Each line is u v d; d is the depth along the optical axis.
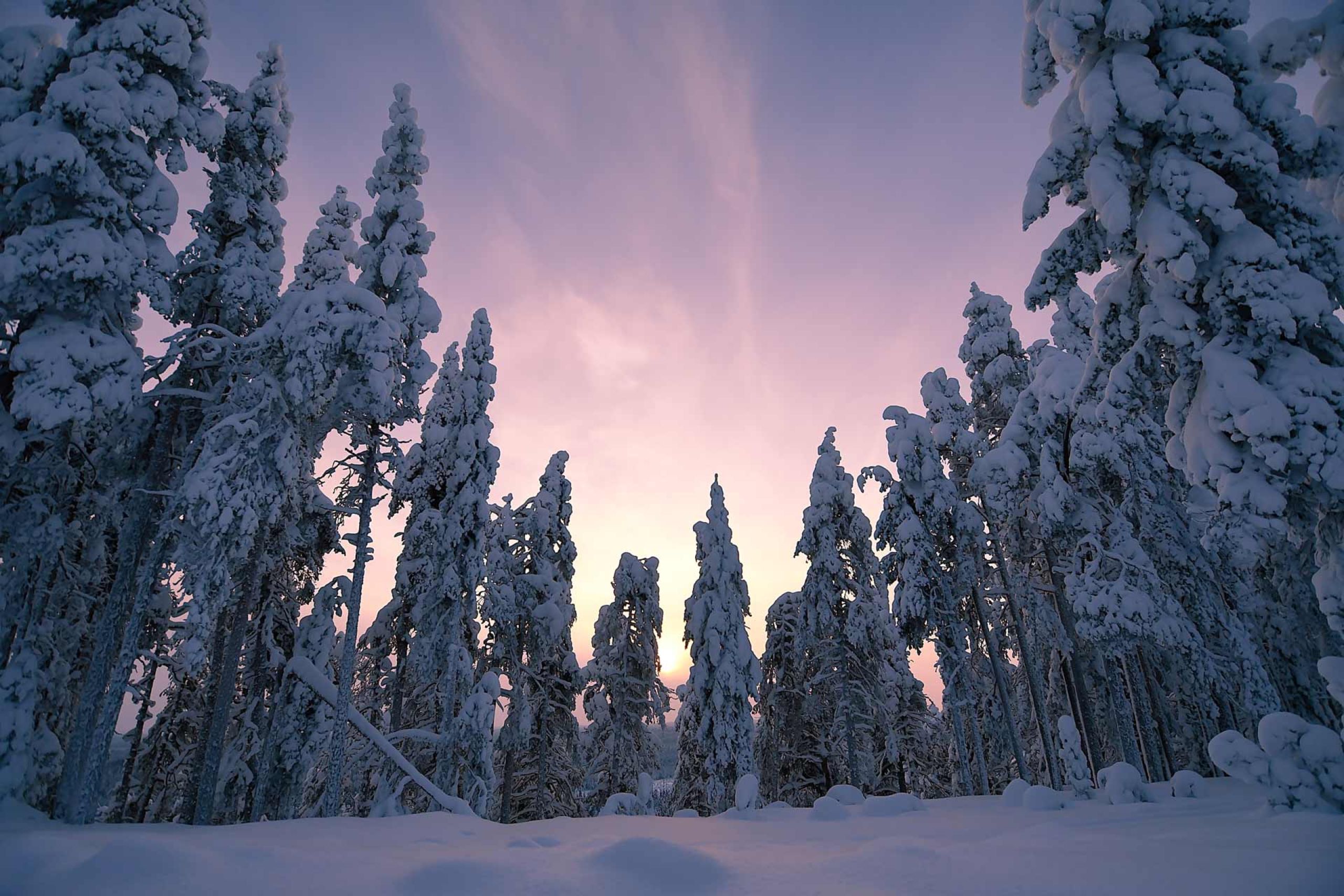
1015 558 21.28
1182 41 9.71
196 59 15.01
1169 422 10.07
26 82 13.36
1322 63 9.88
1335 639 15.52
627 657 29.77
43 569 13.02
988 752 26.30
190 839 6.79
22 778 11.38
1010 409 24.25
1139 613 15.02
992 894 5.02
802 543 26.38
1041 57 11.48
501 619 22.45
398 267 18.75
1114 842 6.74
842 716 24.22
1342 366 8.55
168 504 13.41
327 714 17.03
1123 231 9.69
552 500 27.59
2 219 12.59
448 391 26.50
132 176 13.38
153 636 17.52
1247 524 8.38
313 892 5.65
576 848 7.59
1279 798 7.78
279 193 17.56
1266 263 8.78
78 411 11.72
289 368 14.07
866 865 6.30
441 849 8.81
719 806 22.88
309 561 19.67
